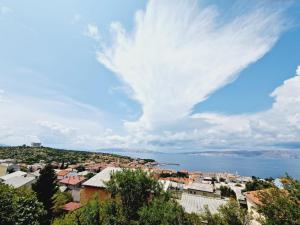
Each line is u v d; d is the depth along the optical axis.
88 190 20.34
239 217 9.79
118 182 11.78
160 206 9.77
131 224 10.77
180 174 102.94
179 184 52.38
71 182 51.62
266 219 7.97
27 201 14.14
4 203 12.00
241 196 35.78
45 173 28.14
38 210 14.62
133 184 11.64
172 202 10.20
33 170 81.38
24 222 12.73
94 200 12.10
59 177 68.12
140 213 9.80
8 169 70.12
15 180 42.06
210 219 10.10
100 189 20.03
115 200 11.84
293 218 7.35
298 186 8.00
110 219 10.87
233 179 103.00
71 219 12.52
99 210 11.44
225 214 10.08
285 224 7.27
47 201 26.95
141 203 11.32
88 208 11.47
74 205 32.38
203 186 49.34
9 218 11.70
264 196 8.58
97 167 97.56
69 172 77.62
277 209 7.78
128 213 11.15
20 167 80.81
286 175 8.63
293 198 7.87
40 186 27.28
